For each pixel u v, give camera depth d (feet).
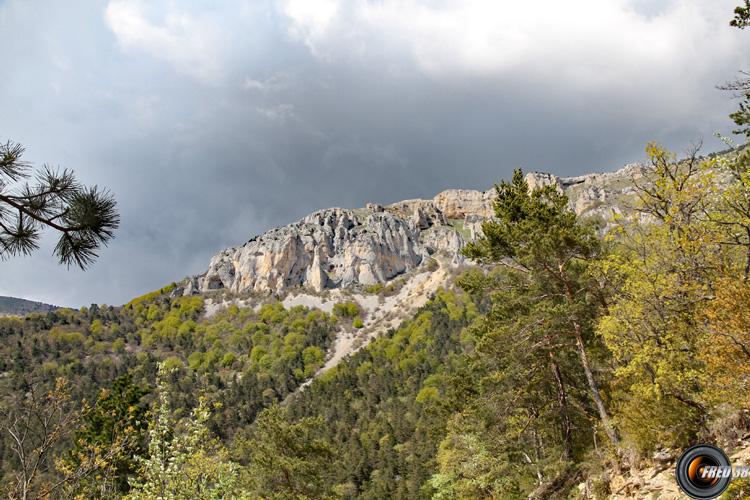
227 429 326.85
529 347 68.85
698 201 46.47
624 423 50.65
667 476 42.42
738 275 38.50
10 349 481.46
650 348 43.62
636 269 47.57
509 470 77.61
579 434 78.64
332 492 98.07
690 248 44.50
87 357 529.45
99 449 51.83
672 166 54.54
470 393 97.35
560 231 66.23
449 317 548.72
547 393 80.02
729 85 43.47
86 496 50.52
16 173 18.26
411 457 230.48
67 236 19.34
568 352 73.26
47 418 46.47
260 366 545.85
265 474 88.12
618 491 48.52
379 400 399.24
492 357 76.48
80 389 345.92
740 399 35.19
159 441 52.85
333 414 364.79
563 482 68.03
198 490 53.26
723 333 34.81
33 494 45.16
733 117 46.03
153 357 559.79
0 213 18.43
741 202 42.93
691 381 42.88
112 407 102.42
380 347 547.90
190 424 54.54
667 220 46.14
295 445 93.50
